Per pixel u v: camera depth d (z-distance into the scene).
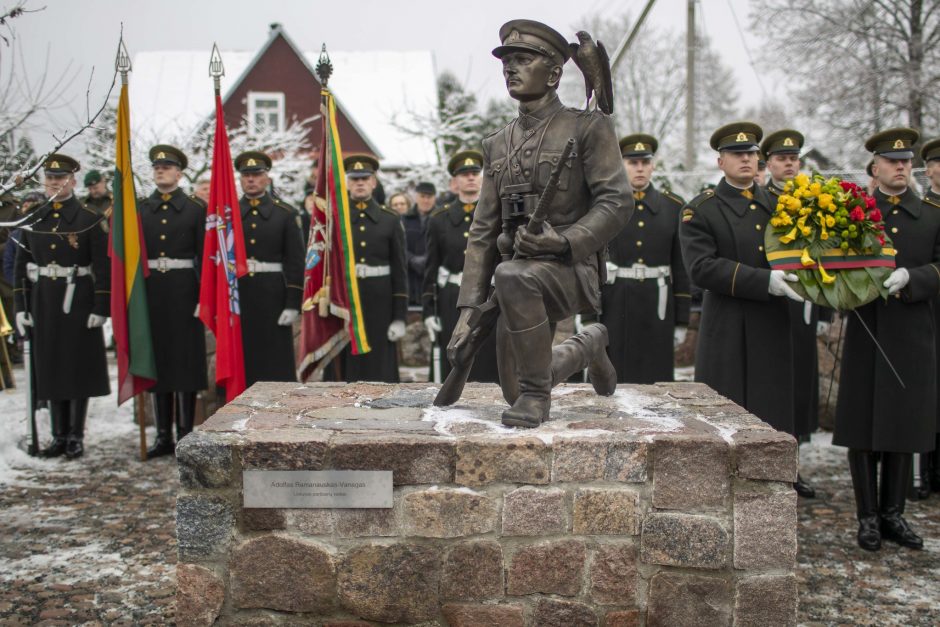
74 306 6.65
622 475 3.15
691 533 3.15
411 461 3.15
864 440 4.90
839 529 5.09
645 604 3.18
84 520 5.21
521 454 3.14
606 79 3.46
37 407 7.44
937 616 3.94
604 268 3.68
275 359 6.87
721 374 5.21
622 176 3.47
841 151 15.88
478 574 3.17
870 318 4.98
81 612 3.94
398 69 25.05
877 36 15.08
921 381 4.91
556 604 3.17
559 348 3.76
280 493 3.16
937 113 14.87
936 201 5.26
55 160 6.58
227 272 6.34
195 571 3.20
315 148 22.44
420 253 9.43
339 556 3.17
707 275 5.15
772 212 5.29
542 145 3.48
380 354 6.89
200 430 3.33
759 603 3.15
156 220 6.77
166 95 23.42
